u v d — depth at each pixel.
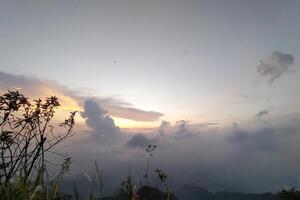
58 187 4.96
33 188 4.83
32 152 4.86
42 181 4.92
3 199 4.39
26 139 4.86
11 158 4.64
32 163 4.80
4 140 4.66
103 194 5.27
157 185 7.54
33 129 4.99
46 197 4.85
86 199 4.89
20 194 4.59
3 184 4.48
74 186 5.04
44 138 4.95
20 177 4.73
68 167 5.15
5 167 4.57
